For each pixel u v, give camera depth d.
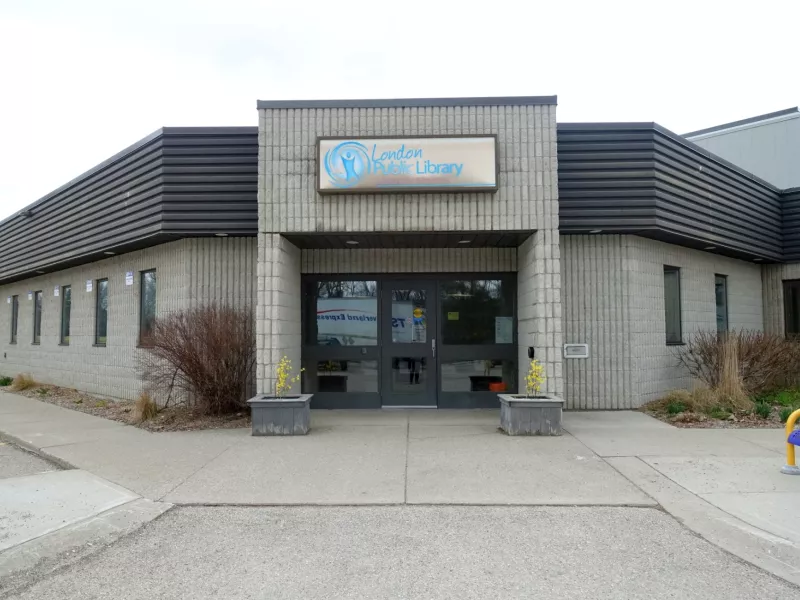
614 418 9.14
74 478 6.05
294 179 8.48
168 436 8.08
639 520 4.83
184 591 3.65
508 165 8.41
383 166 8.30
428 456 6.80
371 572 3.89
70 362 14.21
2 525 4.71
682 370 11.02
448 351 10.28
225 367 9.20
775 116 17.22
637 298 10.12
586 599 3.52
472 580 3.77
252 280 10.02
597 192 9.52
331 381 10.30
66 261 13.15
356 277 10.36
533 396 8.22
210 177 9.62
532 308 8.80
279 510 5.13
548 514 4.98
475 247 10.15
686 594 3.58
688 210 10.30
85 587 3.72
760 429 8.21
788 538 4.40
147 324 11.31
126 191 10.73
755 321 13.63
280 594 3.60
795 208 13.27
